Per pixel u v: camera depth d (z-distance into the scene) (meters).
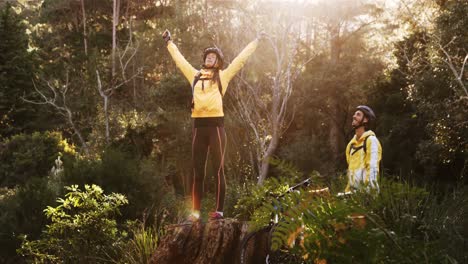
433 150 18.62
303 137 27.72
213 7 27.50
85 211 7.43
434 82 19.19
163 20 36.06
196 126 5.61
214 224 5.22
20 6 54.38
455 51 18.64
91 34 42.72
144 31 39.56
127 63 34.38
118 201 7.66
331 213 2.89
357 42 29.41
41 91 34.81
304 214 2.96
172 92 27.53
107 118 29.44
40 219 9.56
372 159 4.99
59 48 45.00
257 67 25.16
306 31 28.52
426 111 19.41
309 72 28.28
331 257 2.85
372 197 3.10
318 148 27.12
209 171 15.99
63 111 35.06
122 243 7.34
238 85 24.70
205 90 5.61
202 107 5.59
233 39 25.92
